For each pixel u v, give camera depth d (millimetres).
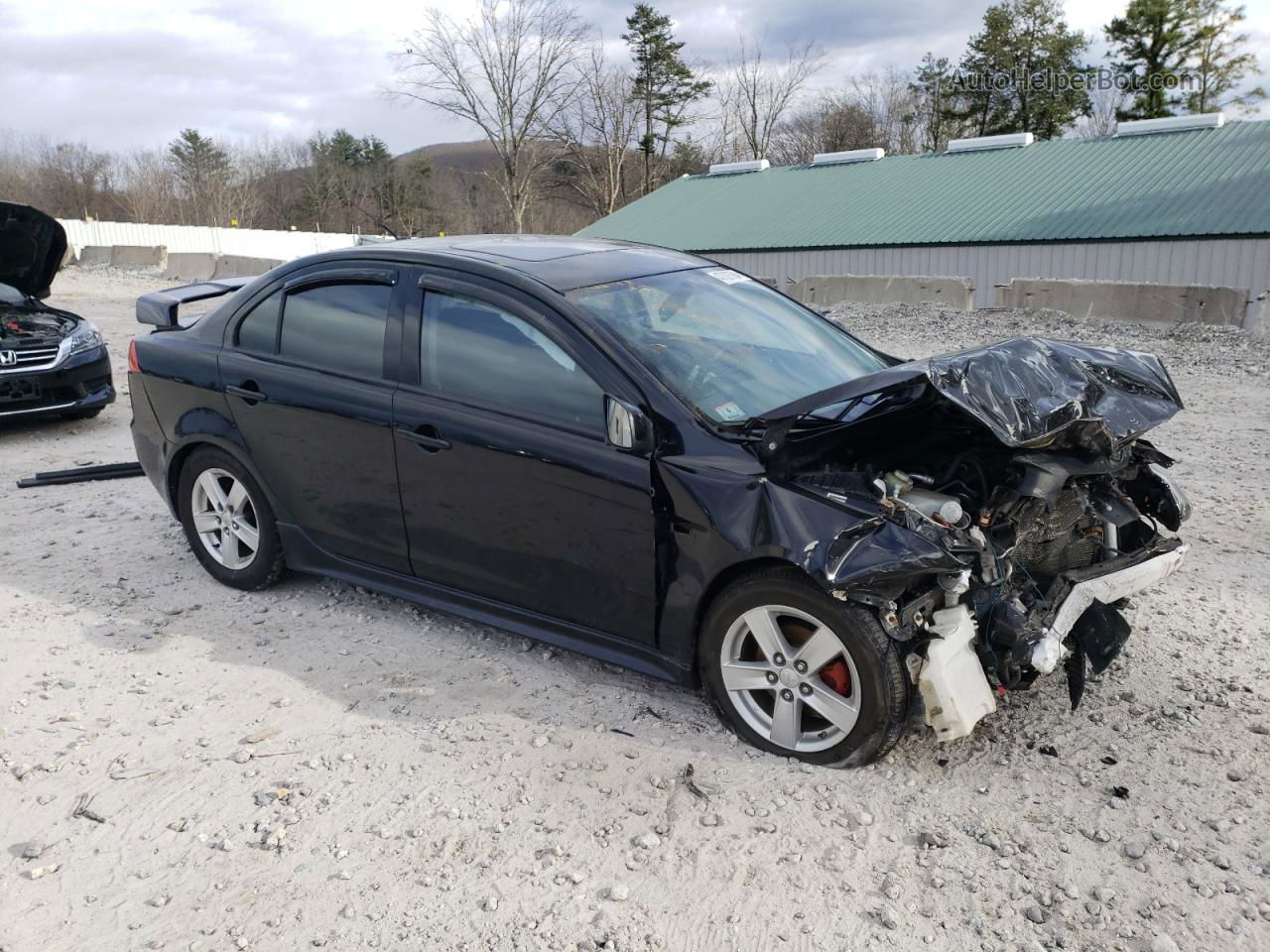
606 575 3801
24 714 3957
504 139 44719
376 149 88750
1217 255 21312
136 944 2770
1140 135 28375
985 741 3631
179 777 3529
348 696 4074
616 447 3648
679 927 2797
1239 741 3584
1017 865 2994
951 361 3396
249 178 73125
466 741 3729
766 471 3432
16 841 3217
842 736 3418
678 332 4031
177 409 5074
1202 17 56969
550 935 2770
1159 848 3047
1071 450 3619
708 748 3650
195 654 4449
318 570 4801
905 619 3184
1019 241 23500
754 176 34406
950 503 3320
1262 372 10672
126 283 24859
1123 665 4156
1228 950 2650
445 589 4336
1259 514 6094
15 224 8766
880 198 28625
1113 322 13992
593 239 5094
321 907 2898
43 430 9156
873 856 3057
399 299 4348
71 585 5246
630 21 58281
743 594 3477
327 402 4441
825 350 4457
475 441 3994
